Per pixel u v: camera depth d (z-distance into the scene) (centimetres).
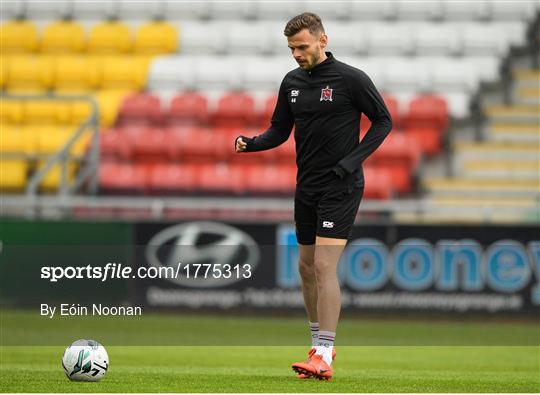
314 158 2170
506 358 3325
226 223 4688
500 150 5947
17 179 5525
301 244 2269
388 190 5397
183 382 2200
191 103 6138
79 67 6619
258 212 4897
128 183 5528
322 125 2152
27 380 2184
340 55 6725
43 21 7325
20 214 5016
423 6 7081
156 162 5731
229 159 5734
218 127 6088
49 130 5919
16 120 6175
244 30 6962
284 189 5462
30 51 6962
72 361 2145
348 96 2147
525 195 5538
